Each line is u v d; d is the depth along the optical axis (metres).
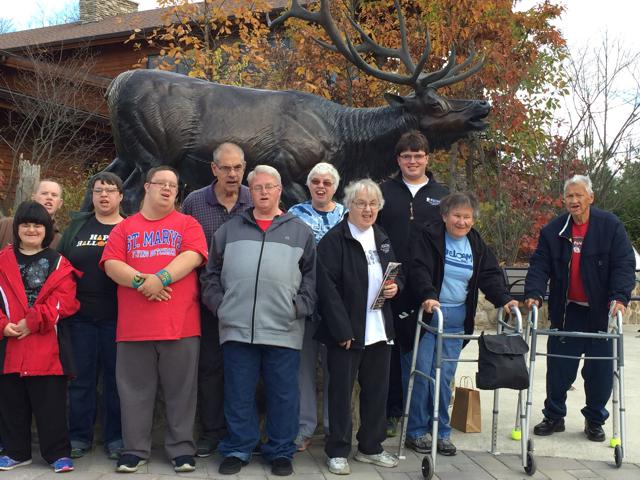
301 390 4.43
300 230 4.16
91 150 15.44
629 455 4.54
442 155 12.45
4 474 3.87
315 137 5.95
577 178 4.84
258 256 4.03
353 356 4.08
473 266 4.44
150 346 4.01
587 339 4.88
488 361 3.93
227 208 4.61
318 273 4.11
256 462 4.19
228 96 5.97
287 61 12.27
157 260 4.01
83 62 17.39
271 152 5.89
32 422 4.50
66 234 4.29
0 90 13.77
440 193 4.82
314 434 4.73
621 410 4.32
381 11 12.30
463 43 11.45
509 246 11.23
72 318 4.18
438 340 3.99
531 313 4.59
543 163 11.90
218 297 4.06
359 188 4.14
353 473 4.05
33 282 3.96
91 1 23.31
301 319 4.10
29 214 4.01
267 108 5.95
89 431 4.23
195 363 4.09
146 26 19.59
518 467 4.25
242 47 14.91
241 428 4.01
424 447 4.45
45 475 3.86
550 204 11.53
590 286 4.81
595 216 4.86
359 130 6.07
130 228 4.08
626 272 4.69
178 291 4.04
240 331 3.98
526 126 11.83
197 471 3.99
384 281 4.05
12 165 13.90
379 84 11.67
